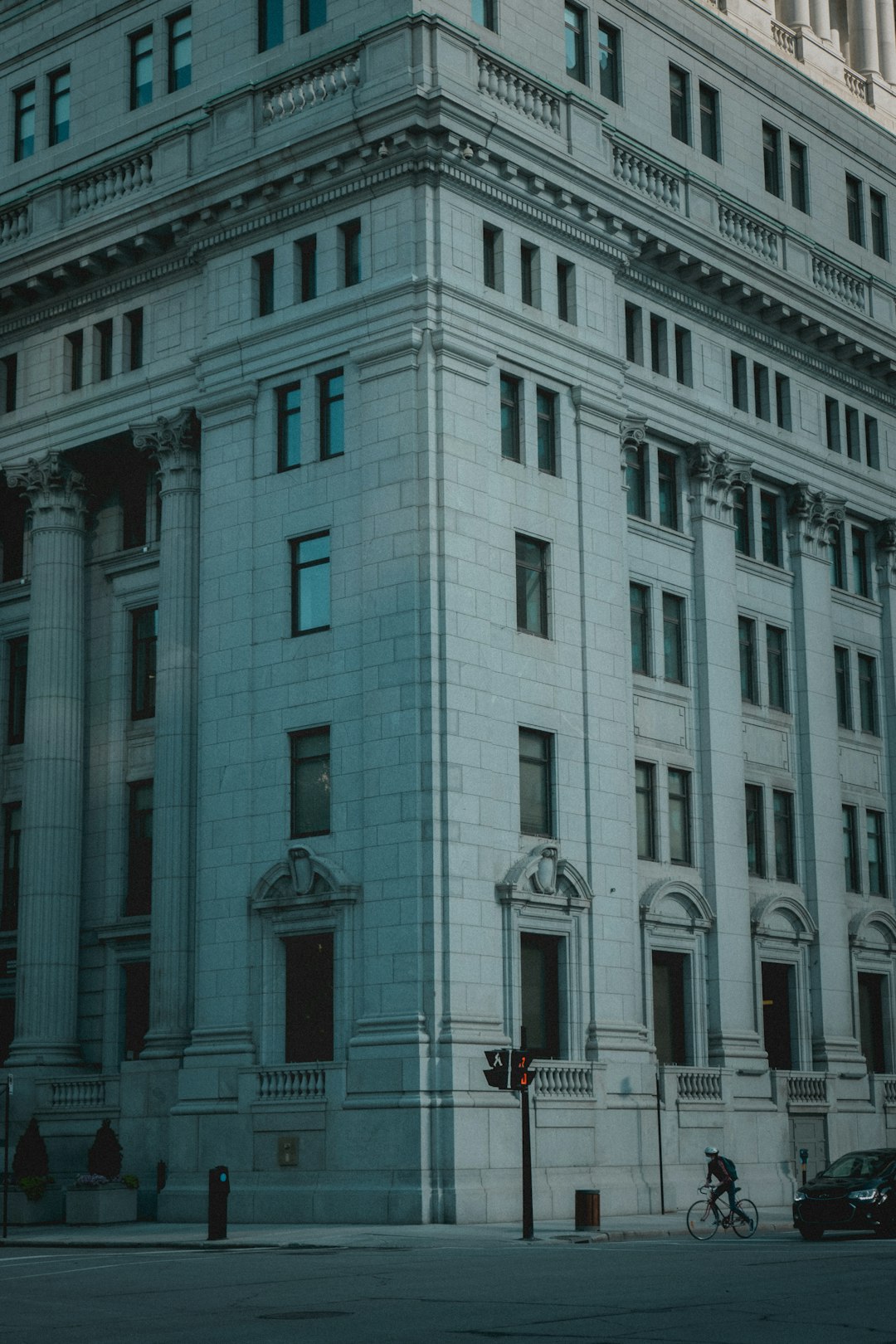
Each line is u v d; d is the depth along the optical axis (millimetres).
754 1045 50062
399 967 40750
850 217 62531
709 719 51062
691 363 52969
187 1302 22422
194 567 48250
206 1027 44344
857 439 59938
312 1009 42969
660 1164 43281
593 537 47344
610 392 48656
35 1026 48844
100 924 49750
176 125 50406
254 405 46719
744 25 60094
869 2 67562
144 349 50250
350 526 44000
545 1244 33312
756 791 53281
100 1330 19219
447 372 43531
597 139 48875
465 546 43188
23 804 50781
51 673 51094
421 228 43875
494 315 45219
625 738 47125
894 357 60000
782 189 58875
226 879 44750
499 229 46031
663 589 50875
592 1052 44156
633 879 46531
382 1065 40344
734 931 50219
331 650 43812
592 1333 18031
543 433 47000
